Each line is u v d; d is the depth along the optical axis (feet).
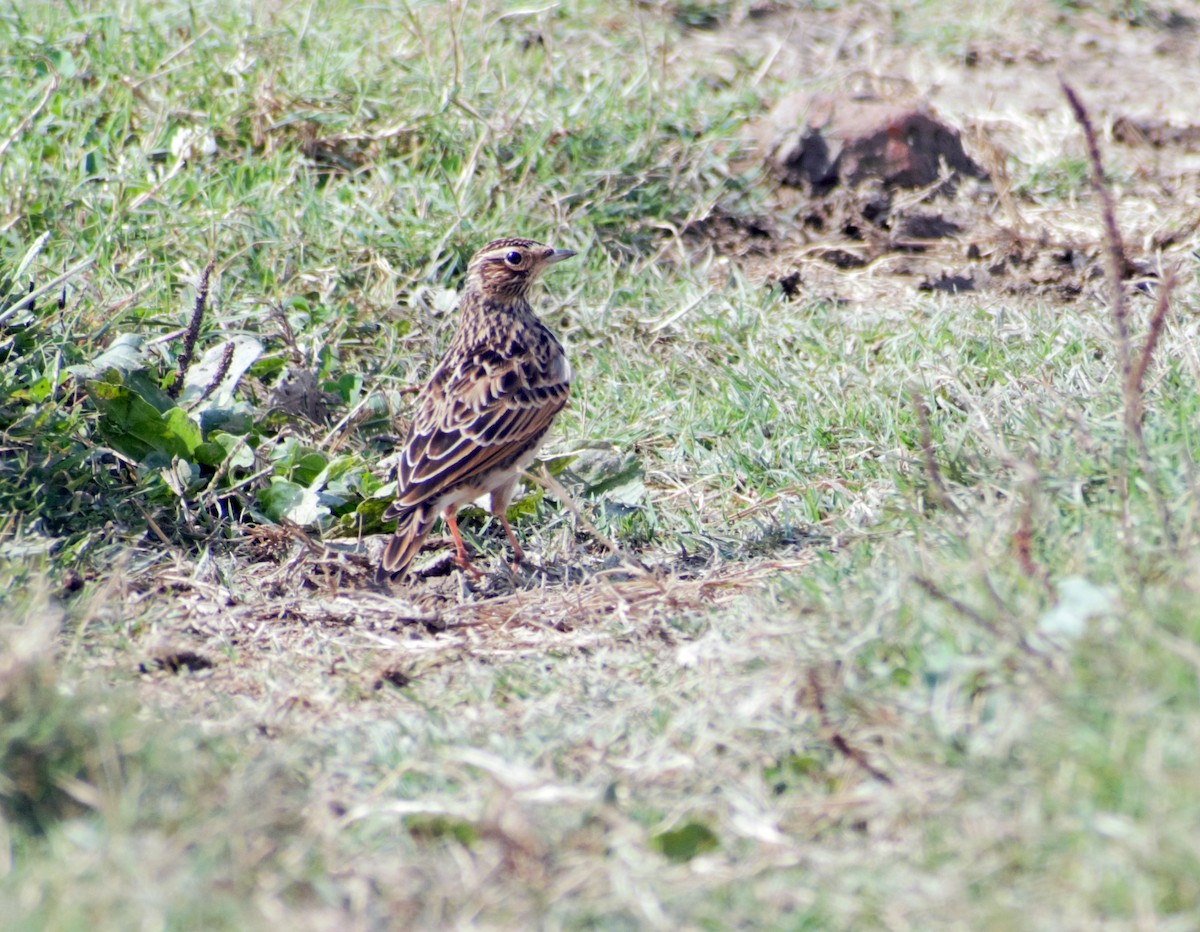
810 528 34.19
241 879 18.93
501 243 36.04
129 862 18.71
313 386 39.47
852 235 52.34
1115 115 61.93
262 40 54.80
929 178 54.13
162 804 20.36
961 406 37.73
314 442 38.75
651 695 25.27
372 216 46.37
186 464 35.04
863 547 29.40
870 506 33.94
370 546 34.94
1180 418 29.53
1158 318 25.90
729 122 56.08
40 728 21.12
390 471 37.58
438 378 34.91
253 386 40.45
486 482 33.76
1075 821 18.28
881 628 23.88
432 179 49.29
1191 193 54.44
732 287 48.37
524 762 22.56
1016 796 19.34
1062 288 46.85
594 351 44.01
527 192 49.70
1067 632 21.21
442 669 28.53
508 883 19.47
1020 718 20.11
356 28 58.70
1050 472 28.76
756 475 37.04
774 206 52.85
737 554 33.53
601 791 21.38
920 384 38.88
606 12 68.69
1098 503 27.58
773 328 44.32
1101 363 37.70
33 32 54.03
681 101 57.67
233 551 34.17
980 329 42.73
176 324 40.91
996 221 52.44
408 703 26.86
